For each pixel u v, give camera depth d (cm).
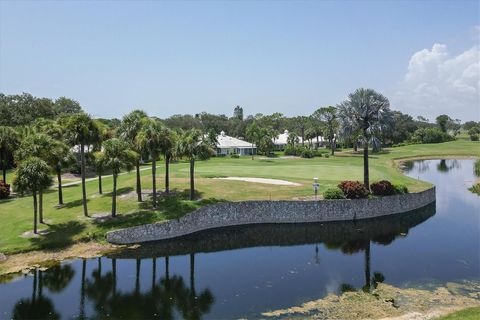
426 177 8175
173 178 5512
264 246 3759
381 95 4866
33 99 10562
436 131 17850
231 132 17200
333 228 4338
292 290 2678
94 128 4084
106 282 2870
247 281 2866
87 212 4134
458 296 2528
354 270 3056
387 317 2250
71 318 2309
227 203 4375
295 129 16775
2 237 3572
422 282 2773
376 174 6706
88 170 7306
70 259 3306
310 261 3306
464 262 3170
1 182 5200
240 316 2295
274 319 2248
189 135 4466
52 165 4056
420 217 4738
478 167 8431
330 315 2288
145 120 4412
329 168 7481
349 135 4925
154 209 4172
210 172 6419
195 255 3494
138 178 4425
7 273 2997
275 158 10650
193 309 2408
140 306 2470
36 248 3409
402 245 3681
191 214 4116
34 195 3631
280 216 4491
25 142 4003
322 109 12262
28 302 2525
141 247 3672
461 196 6038
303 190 5069
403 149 14700
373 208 4719
